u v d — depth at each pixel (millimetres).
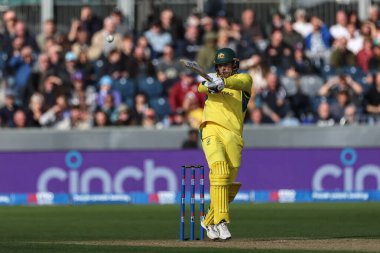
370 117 73625
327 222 50719
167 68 75438
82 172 66062
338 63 77062
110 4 81062
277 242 36406
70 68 75188
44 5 80688
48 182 66125
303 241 36875
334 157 66500
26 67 77000
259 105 71875
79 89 73875
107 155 66000
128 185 66000
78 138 67500
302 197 66562
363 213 56531
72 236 43438
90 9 80562
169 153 65938
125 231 46031
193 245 35094
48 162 66125
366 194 66438
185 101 71438
